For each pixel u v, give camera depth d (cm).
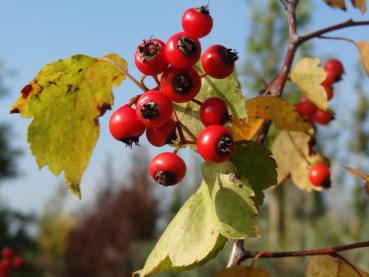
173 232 20
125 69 20
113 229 225
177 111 20
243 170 20
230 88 20
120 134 19
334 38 26
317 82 25
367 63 25
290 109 24
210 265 134
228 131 18
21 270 236
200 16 20
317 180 30
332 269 24
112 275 214
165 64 19
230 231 18
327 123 31
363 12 26
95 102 20
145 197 240
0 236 240
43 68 20
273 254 22
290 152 31
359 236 164
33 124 20
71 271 222
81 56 20
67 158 20
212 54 19
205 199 20
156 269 20
